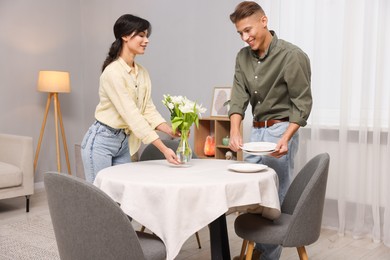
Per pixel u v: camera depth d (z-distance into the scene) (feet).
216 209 5.88
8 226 11.88
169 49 15.37
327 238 10.99
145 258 5.42
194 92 14.75
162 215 5.90
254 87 8.18
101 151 8.32
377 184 10.67
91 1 17.99
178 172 6.91
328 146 11.53
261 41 7.85
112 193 6.29
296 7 11.66
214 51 14.12
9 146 13.70
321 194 6.40
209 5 14.12
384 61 10.47
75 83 18.33
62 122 17.63
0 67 16.01
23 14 16.52
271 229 6.59
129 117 7.62
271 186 6.53
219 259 6.91
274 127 8.19
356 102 11.02
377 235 10.69
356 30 10.86
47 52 17.31
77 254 5.24
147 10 15.96
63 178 5.00
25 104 16.79
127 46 8.09
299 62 7.70
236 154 13.37
